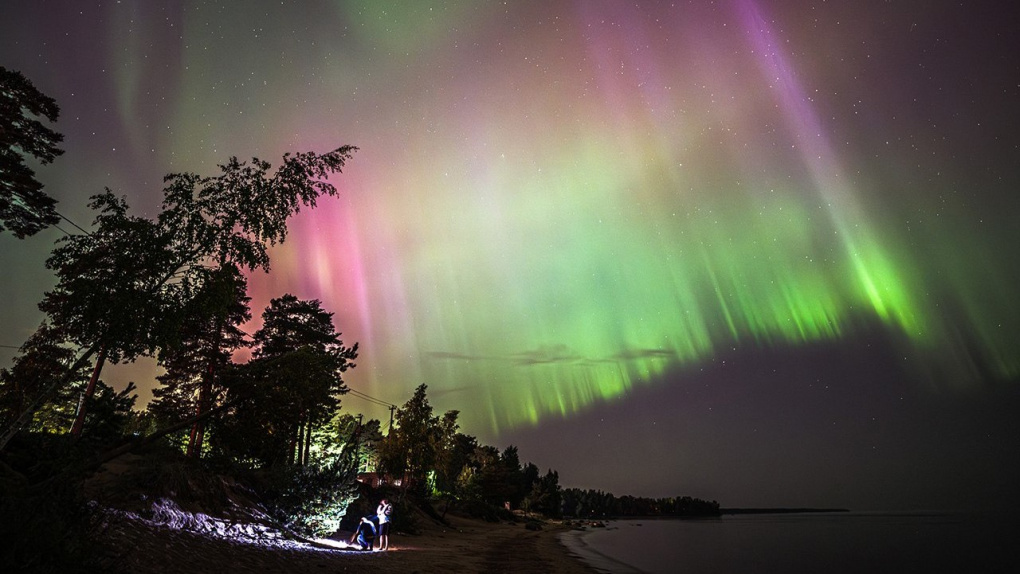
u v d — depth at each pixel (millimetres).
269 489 21625
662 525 127688
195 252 12641
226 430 14859
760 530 103875
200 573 10422
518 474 127188
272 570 12484
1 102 24703
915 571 36125
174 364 36219
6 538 7086
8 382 20109
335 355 15977
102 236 12039
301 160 14078
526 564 24828
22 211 25125
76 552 7953
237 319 39250
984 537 82125
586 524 114688
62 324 11758
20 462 12305
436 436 52531
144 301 11680
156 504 13664
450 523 55344
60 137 26344
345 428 42812
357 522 28562
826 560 43125
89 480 13539
